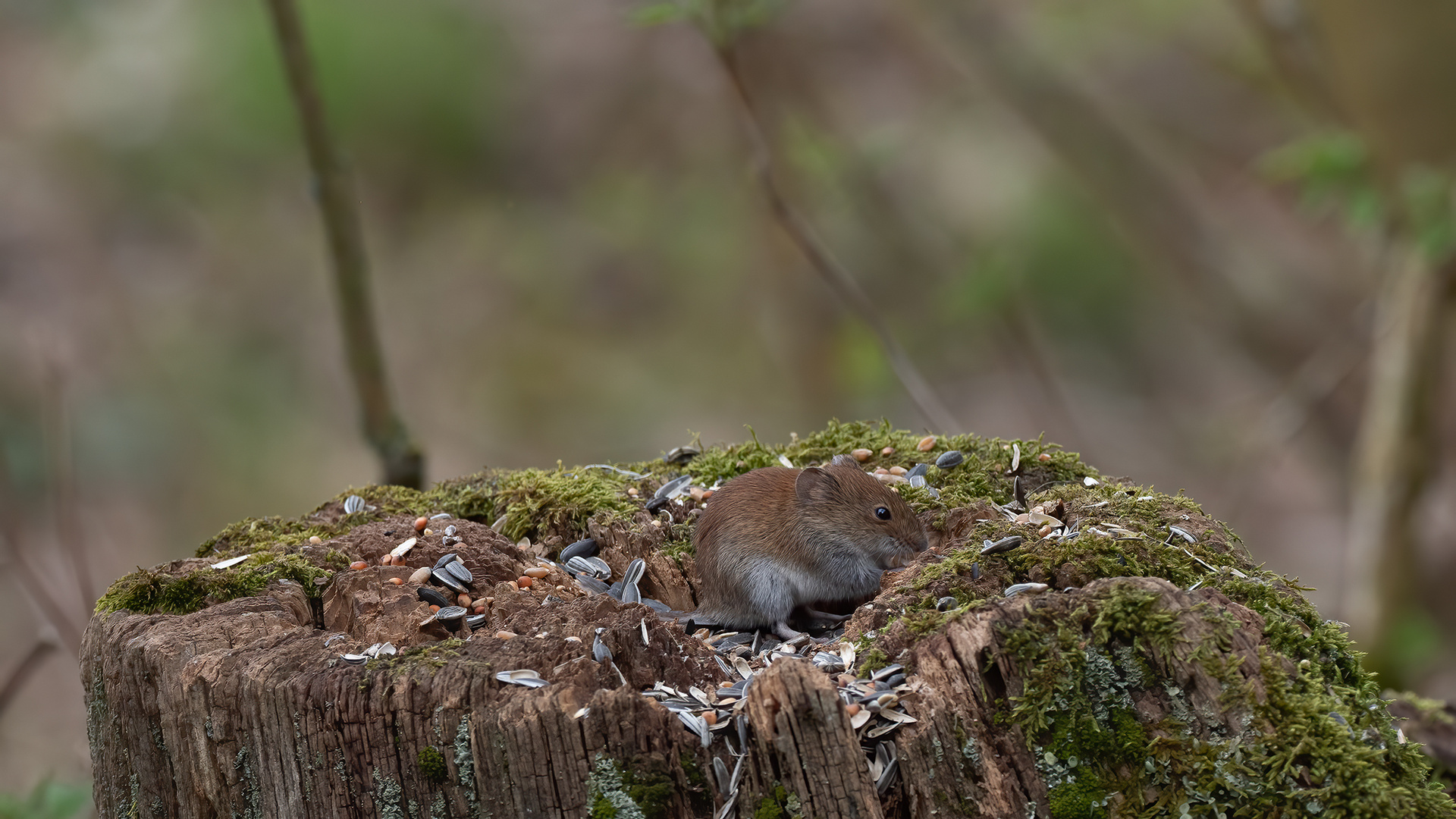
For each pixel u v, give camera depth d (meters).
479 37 21.89
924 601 5.05
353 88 20.75
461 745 4.38
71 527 11.04
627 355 22.23
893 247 18.00
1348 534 15.61
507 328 22.42
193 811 4.80
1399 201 10.36
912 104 20.19
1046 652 4.43
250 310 21.52
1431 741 6.50
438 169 22.33
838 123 17.66
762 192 10.03
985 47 17.75
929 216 18.67
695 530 6.57
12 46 22.23
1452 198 10.05
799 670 4.35
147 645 4.92
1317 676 4.53
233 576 5.55
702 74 21.34
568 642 4.74
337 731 4.49
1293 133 18.41
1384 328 12.48
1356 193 10.61
